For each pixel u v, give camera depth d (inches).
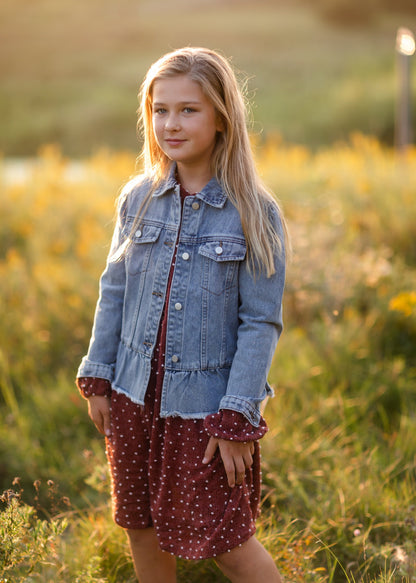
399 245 208.1
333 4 1488.7
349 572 87.5
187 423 70.9
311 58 1136.8
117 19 1574.8
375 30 1465.3
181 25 1482.5
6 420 123.5
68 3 1691.7
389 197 228.7
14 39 1398.9
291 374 131.1
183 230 71.0
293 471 105.0
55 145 810.2
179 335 70.4
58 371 146.1
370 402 129.5
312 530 93.1
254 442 73.6
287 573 82.8
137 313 73.4
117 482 76.2
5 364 136.9
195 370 70.6
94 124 843.4
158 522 73.2
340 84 893.8
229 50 1249.4
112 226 216.2
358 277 165.0
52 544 77.9
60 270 179.9
